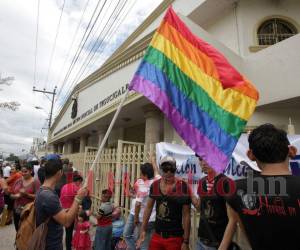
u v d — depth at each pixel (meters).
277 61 7.38
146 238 4.75
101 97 12.76
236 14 9.05
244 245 3.58
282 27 8.93
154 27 11.84
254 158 1.94
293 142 3.86
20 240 3.04
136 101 9.38
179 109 2.96
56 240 3.08
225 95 2.98
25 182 5.95
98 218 5.46
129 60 10.31
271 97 7.41
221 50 7.72
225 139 2.79
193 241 4.76
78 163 11.88
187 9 9.88
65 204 5.70
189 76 3.09
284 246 1.62
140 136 13.23
